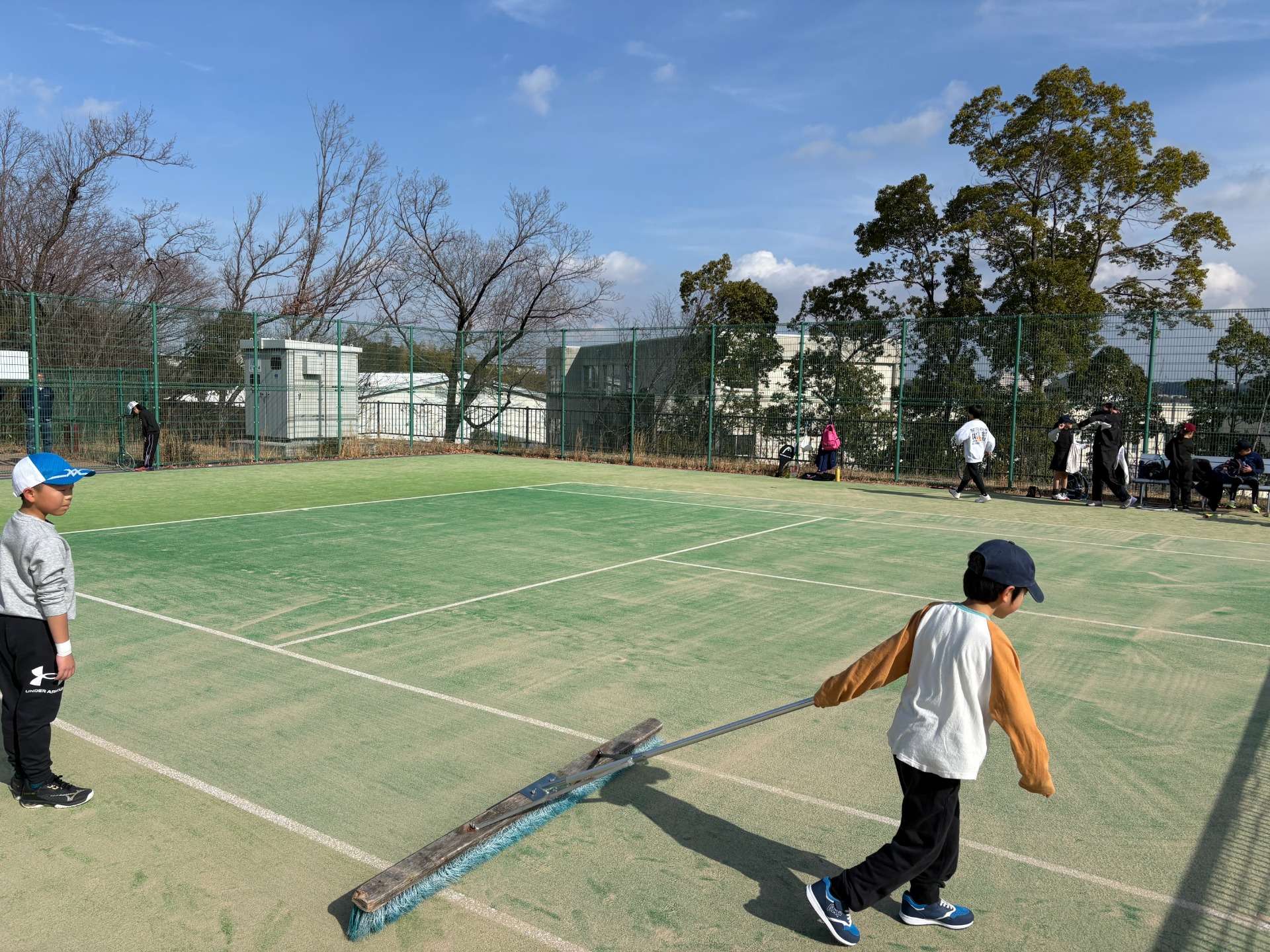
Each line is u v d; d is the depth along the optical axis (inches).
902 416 788.6
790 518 555.5
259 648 258.8
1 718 167.2
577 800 166.7
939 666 118.7
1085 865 147.3
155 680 230.5
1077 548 463.8
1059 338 713.6
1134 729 209.5
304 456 938.1
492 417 1063.0
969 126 1115.9
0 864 142.3
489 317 1339.8
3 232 1213.7
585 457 974.4
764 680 238.4
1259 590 362.0
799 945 124.2
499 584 346.9
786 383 855.7
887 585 358.6
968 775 116.3
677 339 917.8
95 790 168.9
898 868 120.5
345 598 319.9
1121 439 649.0
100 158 1211.9
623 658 255.6
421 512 546.3
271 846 149.3
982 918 131.9
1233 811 167.8
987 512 611.2
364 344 1013.2
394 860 145.3
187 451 850.1
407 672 239.3
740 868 144.6
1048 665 258.5
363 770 179.5
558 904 133.1
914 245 1198.9
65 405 811.4
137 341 832.3
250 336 936.3
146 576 352.8
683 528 502.6
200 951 120.7
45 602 155.4
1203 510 632.4
